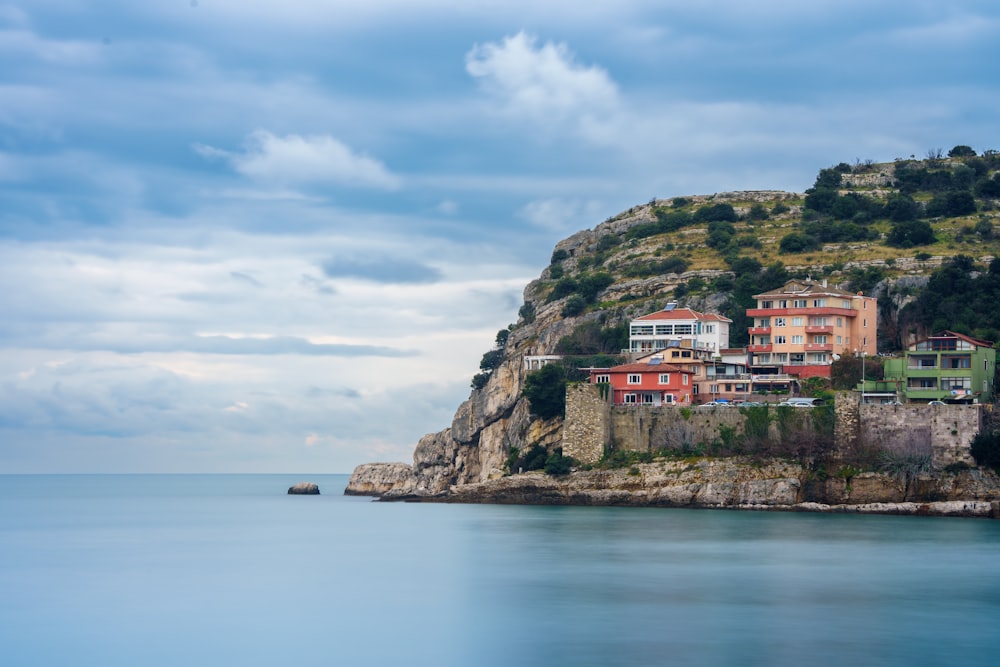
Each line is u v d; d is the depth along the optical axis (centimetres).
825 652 8906
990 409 17225
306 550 15262
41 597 11531
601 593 11331
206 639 9512
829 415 17738
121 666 8762
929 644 9138
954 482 16862
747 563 13012
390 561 13775
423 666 8588
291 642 9356
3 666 8794
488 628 9744
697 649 8969
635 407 19225
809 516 17162
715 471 18150
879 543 14488
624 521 17088
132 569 13588
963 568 12588
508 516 18262
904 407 17288
